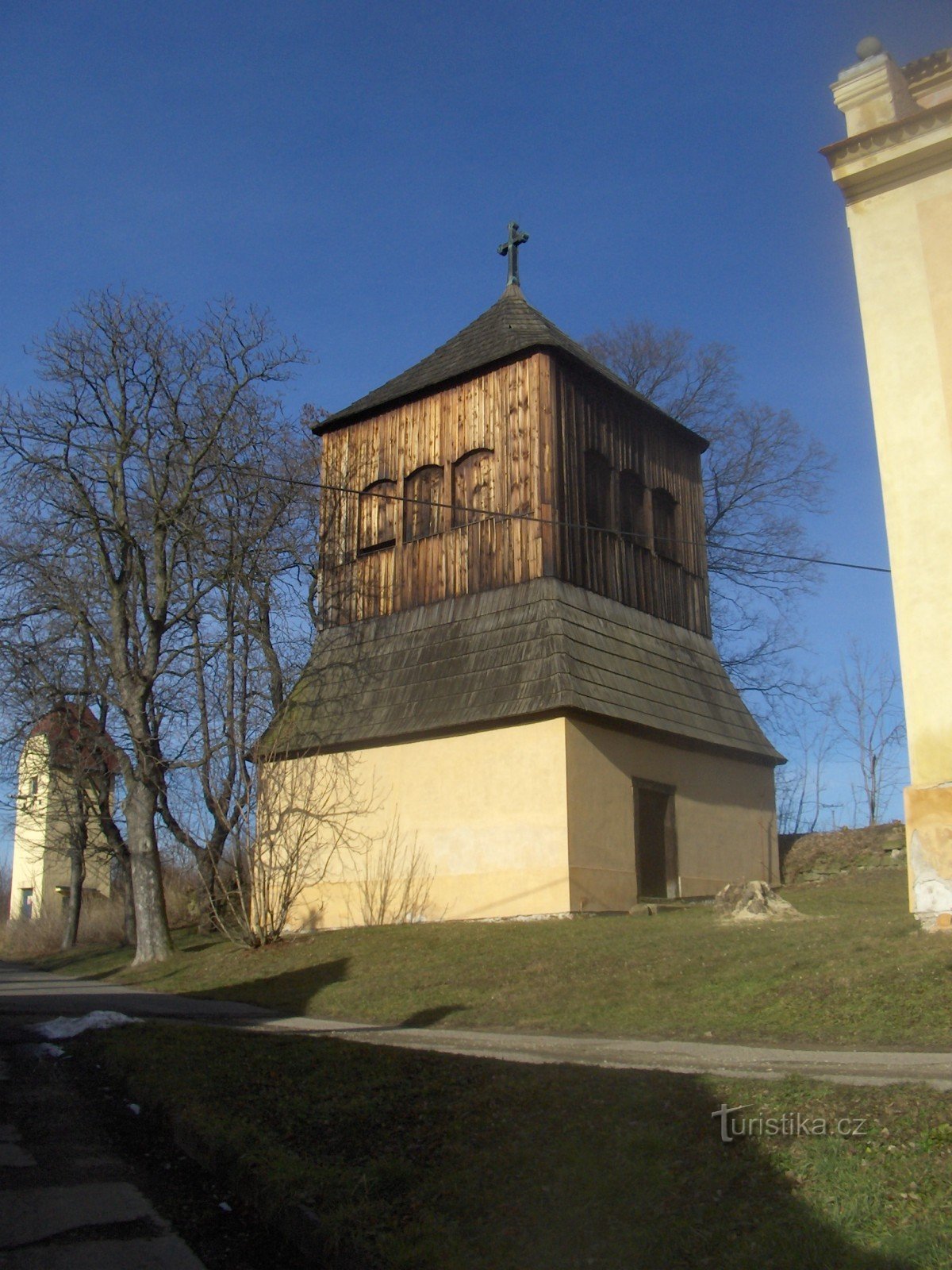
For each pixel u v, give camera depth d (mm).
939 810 12500
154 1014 14422
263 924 21281
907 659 12945
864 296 13961
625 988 12617
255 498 24766
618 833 20984
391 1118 6941
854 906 18188
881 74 14273
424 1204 5543
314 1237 5367
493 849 20750
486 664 22078
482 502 23766
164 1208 6172
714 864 23453
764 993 11172
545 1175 5641
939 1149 5270
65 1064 10508
